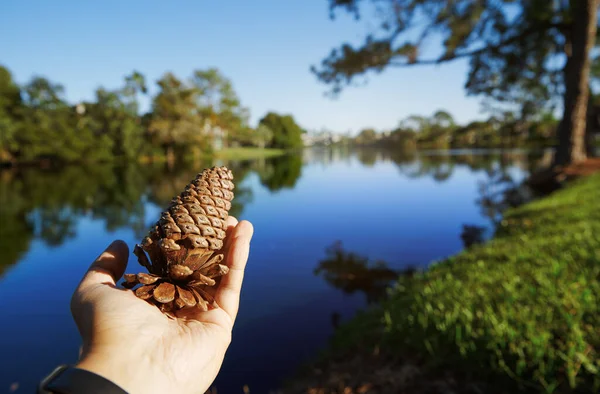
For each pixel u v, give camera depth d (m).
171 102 44.03
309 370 3.88
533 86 17.67
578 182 11.85
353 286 6.64
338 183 23.70
